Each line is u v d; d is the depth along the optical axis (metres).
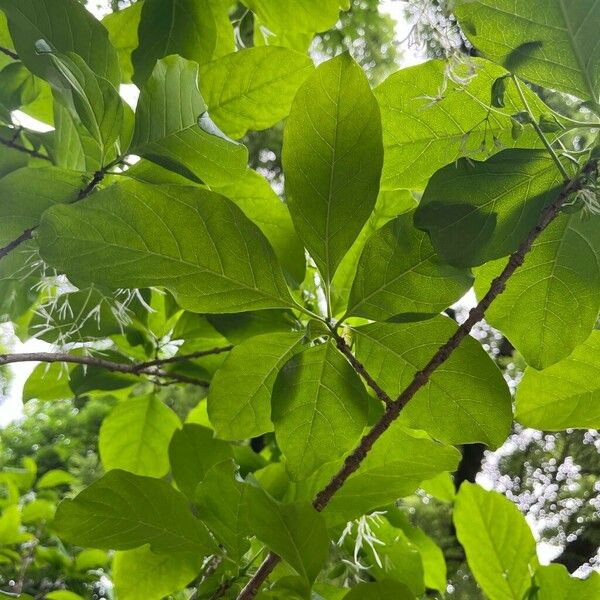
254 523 0.39
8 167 0.55
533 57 0.40
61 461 2.08
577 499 1.17
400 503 1.20
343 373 0.44
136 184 0.40
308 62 0.59
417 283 0.43
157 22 0.59
